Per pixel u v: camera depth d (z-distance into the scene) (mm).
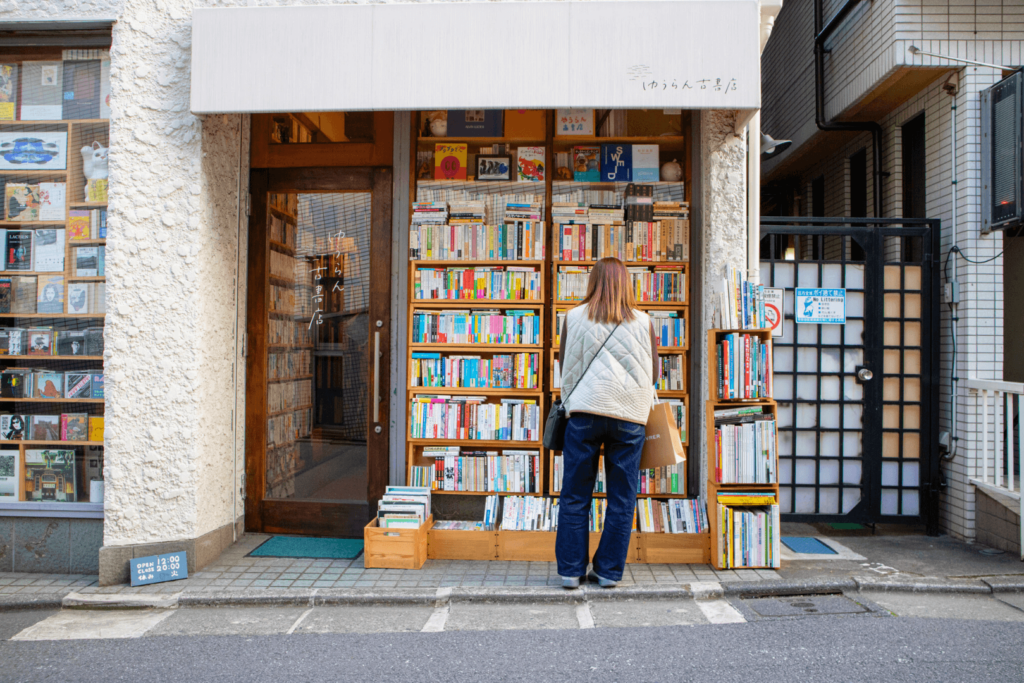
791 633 2893
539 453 4105
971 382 4375
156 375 3721
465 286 4242
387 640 2883
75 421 3988
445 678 2512
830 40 6031
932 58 4555
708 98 3469
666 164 4406
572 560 3361
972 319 4438
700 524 3863
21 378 4035
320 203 4453
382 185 4383
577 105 3496
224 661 2689
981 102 4469
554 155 4457
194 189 3766
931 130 4926
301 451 4418
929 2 4590
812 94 6543
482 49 3531
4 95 4129
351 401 4387
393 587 3424
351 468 4363
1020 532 3943
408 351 4285
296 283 4453
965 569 3732
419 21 3549
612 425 3320
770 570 3691
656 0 3494
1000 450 4180
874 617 3078
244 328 4402
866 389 4652
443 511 4227
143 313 3719
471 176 4430
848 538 4469
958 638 2822
